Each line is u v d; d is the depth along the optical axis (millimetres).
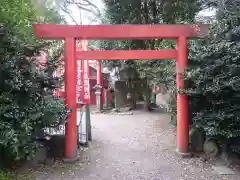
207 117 5293
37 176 4797
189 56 5988
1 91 4633
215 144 5789
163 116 11422
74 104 5641
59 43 6074
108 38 5730
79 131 7094
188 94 5652
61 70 6258
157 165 5469
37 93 5121
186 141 5953
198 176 4840
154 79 10188
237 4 5434
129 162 5672
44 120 4840
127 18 10984
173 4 9555
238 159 5348
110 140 7551
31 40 4973
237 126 5090
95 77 15422
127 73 12977
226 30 5320
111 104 13875
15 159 4766
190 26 5750
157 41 10711
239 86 4809
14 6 4328
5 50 4586
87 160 5766
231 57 5012
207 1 6242
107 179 4762
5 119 4465
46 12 5781
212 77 5203
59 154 5816
